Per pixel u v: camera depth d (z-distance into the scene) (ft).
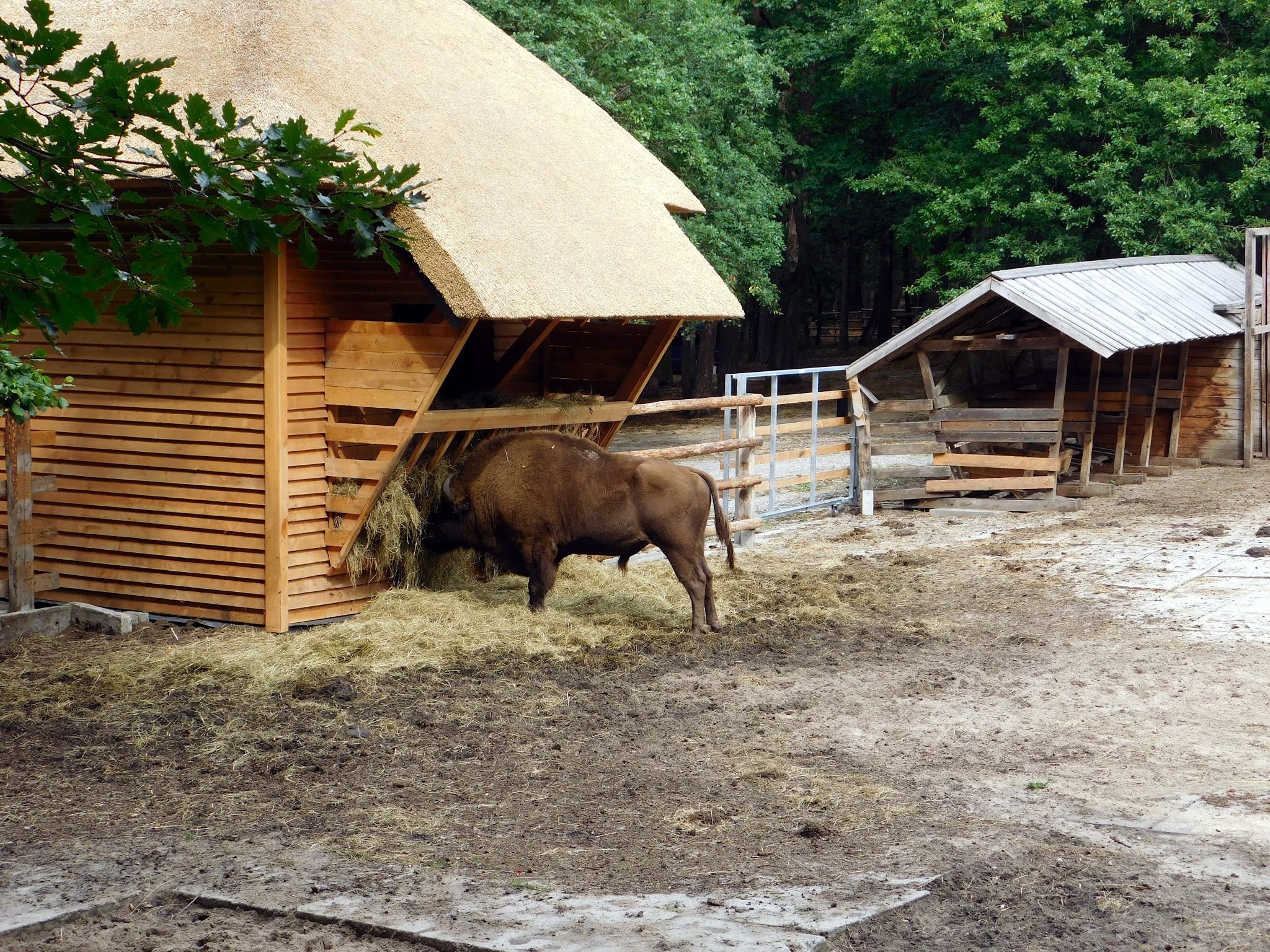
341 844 19.88
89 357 35.42
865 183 95.14
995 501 54.39
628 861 18.95
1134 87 82.07
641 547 33.88
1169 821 20.39
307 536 33.94
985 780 22.62
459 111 36.68
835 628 34.60
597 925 16.34
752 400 48.32
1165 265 68.33
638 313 35.09
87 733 25.76
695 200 43.78
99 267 13.46
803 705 27.48
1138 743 24.81
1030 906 16.96
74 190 13.03
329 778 23.15
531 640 32.40
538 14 71.67
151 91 12.65
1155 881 17.81
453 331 31.63
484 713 26.86
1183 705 27.35
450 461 36.65
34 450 36.45
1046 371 60.85
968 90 89.92
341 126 14.55
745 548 47.47
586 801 21.75
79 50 34.83
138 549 35.32
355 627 32.76
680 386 128.67
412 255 30.83
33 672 30.35
